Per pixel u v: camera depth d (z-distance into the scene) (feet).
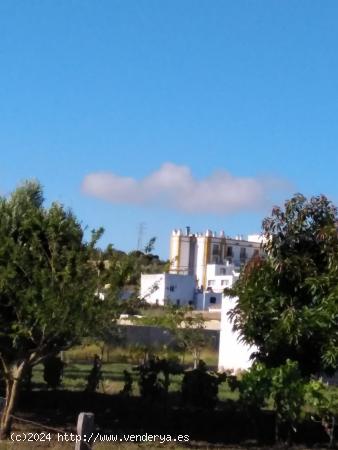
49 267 46.55
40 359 48.88
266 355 56.75
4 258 47.06
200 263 327.26
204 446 49.57
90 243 46.60
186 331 110.42
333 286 54.75
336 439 52.95
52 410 60.13
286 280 56.03
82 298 45.16
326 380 64.39
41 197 61.67
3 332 51.03
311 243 56.90
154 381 61.31
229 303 117.29
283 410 50.26
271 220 56.54
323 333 53.83
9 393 48.34
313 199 57.00
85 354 122.42
